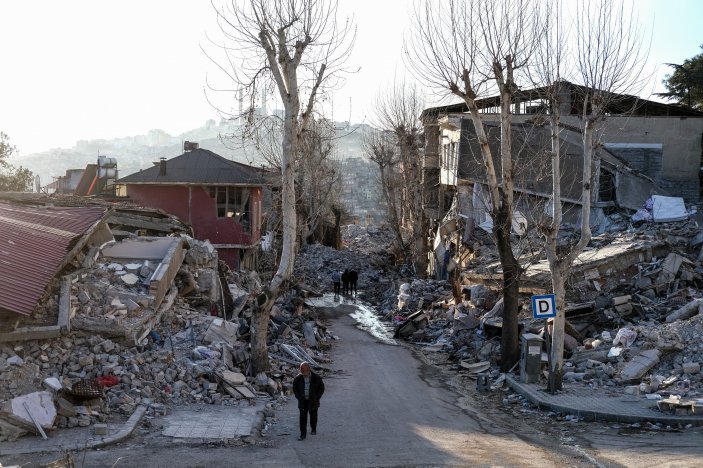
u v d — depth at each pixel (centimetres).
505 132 2177
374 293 4922
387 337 3206
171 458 1209
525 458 1255
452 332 2878
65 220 2172
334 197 7606
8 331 1510
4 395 1347
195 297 2556
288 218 2088
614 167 3559
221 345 2038
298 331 2927
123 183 4434
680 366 1925
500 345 2420
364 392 2044
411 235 5212
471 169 3766
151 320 1981
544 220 2133
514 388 2020
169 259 2295
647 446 1345
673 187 4381
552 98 2002
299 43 2105
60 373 1553
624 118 4409
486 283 3081
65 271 1958
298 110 2127
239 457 1245
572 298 2645
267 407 1745
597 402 1747
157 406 1559
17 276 1606
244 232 4422
